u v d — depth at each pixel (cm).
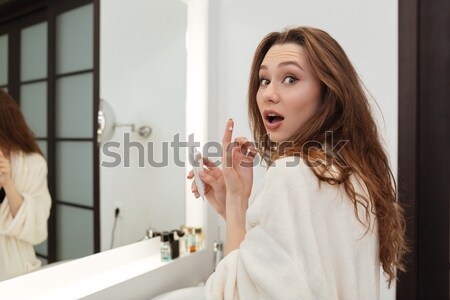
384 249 71
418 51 117
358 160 69
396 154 121
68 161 105
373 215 67
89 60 111
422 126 119
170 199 145
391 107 120
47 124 99
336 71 68
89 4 111
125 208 125
